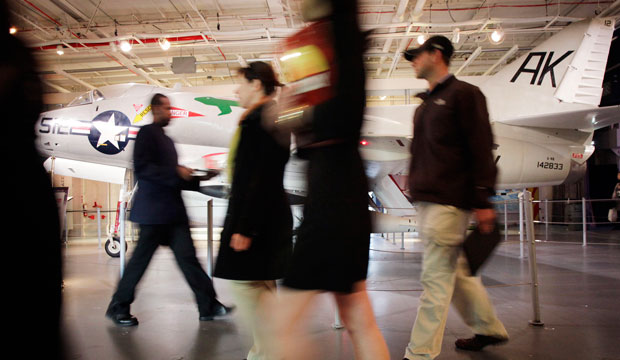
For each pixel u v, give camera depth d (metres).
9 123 0.93
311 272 1.47
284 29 11.36
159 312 3.72
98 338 2.98
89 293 4.55
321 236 1.47
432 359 2.34
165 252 8.52
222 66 17.34
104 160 8.41
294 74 1.56
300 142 1.57
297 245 1.52
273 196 2.08
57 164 8.28
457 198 2.30
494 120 10.37
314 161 1.54
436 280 2.36
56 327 1.01
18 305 0.90
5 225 0.89
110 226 7.84
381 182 9.49
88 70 16.00
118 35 12.93
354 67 1.52
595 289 4.73
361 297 1.65
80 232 16.23
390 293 4.48
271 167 2.06
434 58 2.44
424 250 2.44
